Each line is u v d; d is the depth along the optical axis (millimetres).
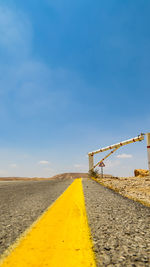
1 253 1464
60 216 2854
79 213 3080
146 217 2918
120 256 1436
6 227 2242
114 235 1975
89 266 1242
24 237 1865
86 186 10172
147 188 9477
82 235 1941
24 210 3342
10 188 9117
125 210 3434
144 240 1844
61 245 1645
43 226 2281
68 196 5551
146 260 1380
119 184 11828
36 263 1280
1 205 3898
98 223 2461
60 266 1236
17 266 1231
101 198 5074
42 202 4332
